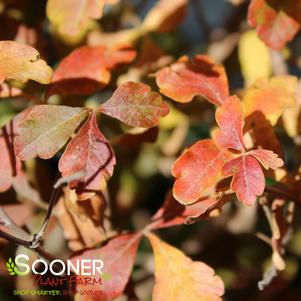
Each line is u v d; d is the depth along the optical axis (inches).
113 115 12.8
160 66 16.4
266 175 13.7
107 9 18.5
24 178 15.2
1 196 15.2
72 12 14.6
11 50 13.0
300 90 15.3
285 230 14.2
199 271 13.6
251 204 12.4
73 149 12.7
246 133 13.8
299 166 14.3
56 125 12.8
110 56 14.7
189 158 12.7
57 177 13.6
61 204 14.4
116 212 18.2
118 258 13.8
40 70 12.9
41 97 15.8
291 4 14.7
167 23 17.3
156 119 12.8
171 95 13.9
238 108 12.9
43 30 17.3
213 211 13.3
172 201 14.2
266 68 17.4
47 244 16.2
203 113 17.3
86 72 14.4
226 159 12.8
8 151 13.8
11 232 13.6
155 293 13.5
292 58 17.6
